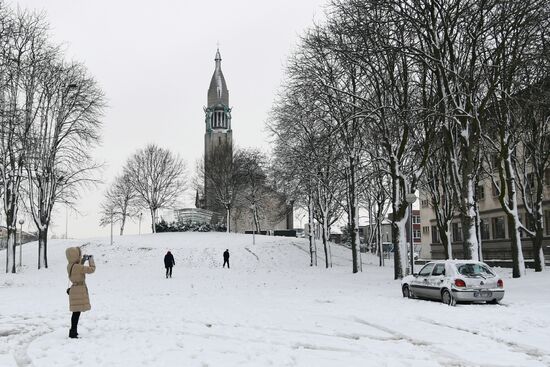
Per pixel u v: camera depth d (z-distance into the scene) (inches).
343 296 832.3
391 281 1150.3
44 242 1685.5
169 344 413.1
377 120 1208.8
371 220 2630.4
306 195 1846.7
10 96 1498.5
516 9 939.3
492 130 1251.8
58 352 385.4
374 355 370.3
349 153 1393.9
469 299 679.7
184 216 3265.3
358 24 1001.5
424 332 466.6
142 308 679.7
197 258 2100.1
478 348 394.3
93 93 1674.5
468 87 986.7
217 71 4879.4
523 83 1001.5
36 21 1547.7
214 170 3339.1
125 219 3491.6
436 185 1330.0
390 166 1186.6
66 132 1633.9
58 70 1603.1
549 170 1856.5
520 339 428.5
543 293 797.9
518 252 1092.5
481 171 1413.6
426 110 1021.8
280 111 1588.3
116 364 342.0
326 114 1336.1
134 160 3314.5
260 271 1658.5
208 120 4756.4
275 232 3607.3
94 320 569.0
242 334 462.6
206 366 334.6
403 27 996.6
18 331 506.3
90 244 2356.1
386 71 1230.9
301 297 823.7
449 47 971.9
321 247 2357.3
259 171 3230.8
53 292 994.1
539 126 1225.4
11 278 1375.5
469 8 958.4
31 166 1592.0
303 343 416.2
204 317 580.1
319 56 1242.6
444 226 1296.8
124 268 1829.5
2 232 3161.9
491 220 2252.7
